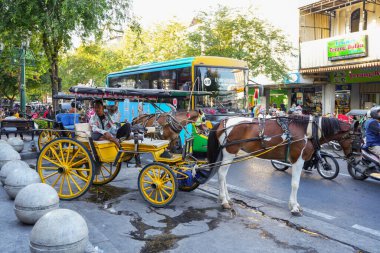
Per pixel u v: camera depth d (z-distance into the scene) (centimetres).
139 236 531
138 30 1452
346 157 705
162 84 1327
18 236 482
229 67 1205
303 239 531
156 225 575
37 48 1493
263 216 630
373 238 544
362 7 1922
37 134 1630
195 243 509
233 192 788
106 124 777
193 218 611
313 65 1998
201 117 939
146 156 1175
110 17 1313
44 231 388
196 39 1894
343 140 671
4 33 1191
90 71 2988
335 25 2123
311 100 2316
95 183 817
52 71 1497
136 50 2725
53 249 384
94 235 502
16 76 2912
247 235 541
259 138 648
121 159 729
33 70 2498
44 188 530
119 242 509
